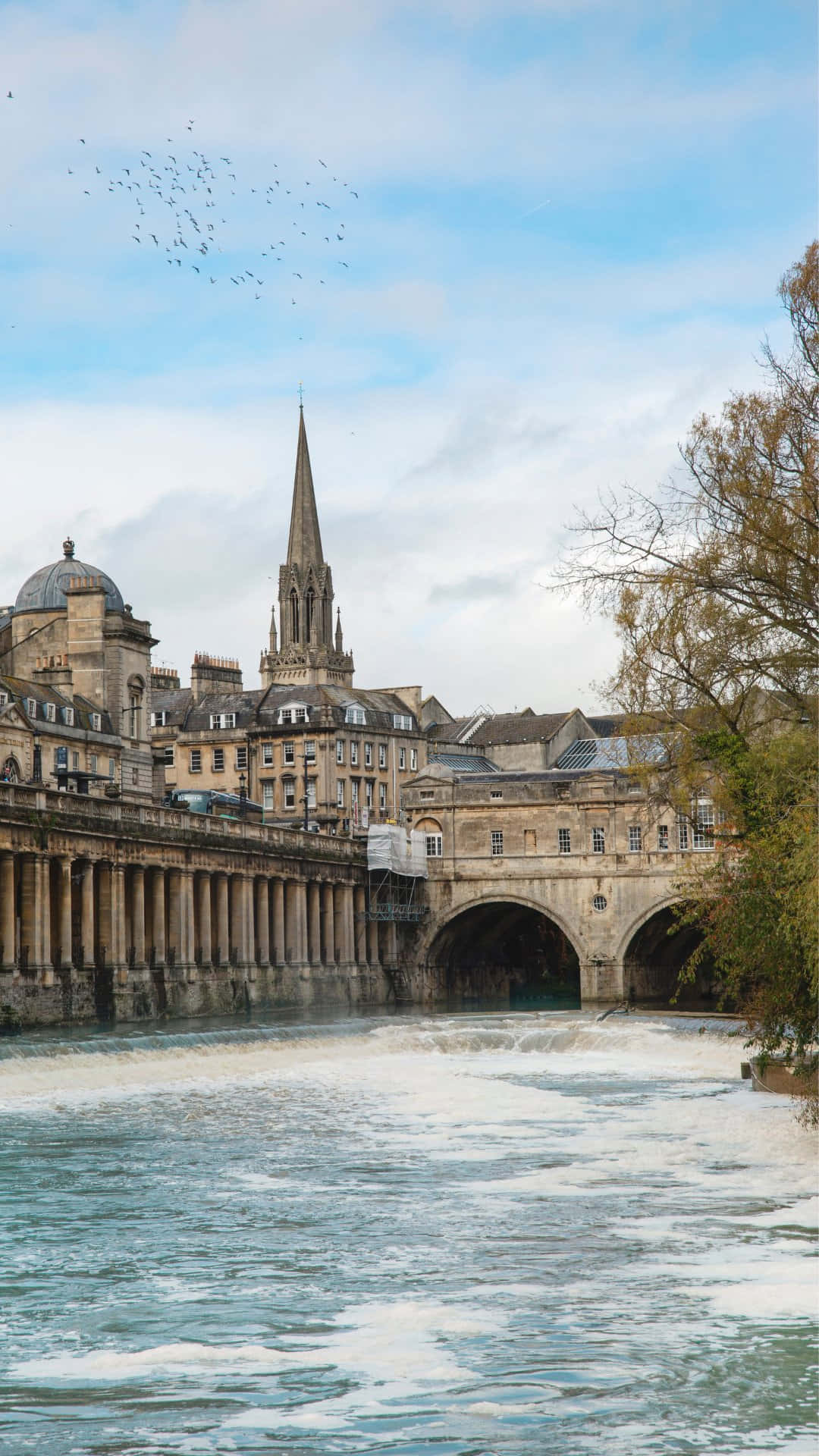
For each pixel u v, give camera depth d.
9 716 120.38
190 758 189.00
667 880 141.00
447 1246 36.78
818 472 50.25
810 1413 25.44
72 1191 44.06
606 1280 33.38
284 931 127.50
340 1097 67.31
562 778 146.38
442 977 153.00
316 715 182.75
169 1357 28.42
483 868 147.25
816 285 51.69
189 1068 76.38
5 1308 31.64
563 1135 54.78
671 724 53.09
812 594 50.66
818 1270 34.09
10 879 90.19
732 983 50.88
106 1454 24.05
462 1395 26.33
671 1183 44.66
